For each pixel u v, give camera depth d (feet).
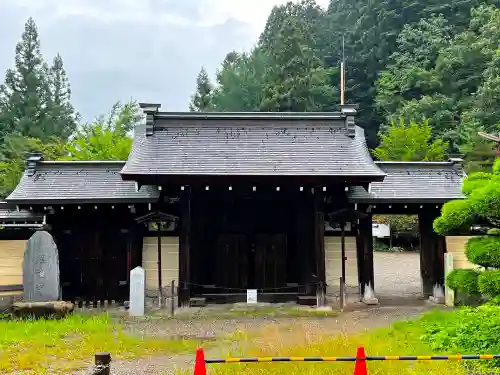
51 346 40.34
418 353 34.71
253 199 65.46
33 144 145.79
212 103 207.31
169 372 33.32
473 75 164.35
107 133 124.88
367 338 41.01
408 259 114.32
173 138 64.34
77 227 64.64
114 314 58.18
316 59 193.26
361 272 64.13
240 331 46.57
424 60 176.76
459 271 43.01
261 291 65.05
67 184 65.00
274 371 30.63
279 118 67.10
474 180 43.80
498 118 139.13
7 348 39.19
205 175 57.06
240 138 64.69
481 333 36.06
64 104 200.54
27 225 62.85
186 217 61.00
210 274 66.49
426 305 62.23
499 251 38.52
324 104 191.72
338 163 60.23
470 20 178.40
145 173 56.65
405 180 67.26
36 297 55.31
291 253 67.05
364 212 64.49
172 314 57.67
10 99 182.70
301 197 64.80
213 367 32.24
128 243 64.18
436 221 42.09
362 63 203.62
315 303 62.08
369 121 195.83
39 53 188.55
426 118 152.76
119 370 33.99
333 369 30.60
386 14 198.80
